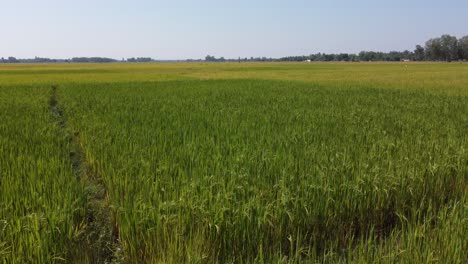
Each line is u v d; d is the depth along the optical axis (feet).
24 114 50.06
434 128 38.91
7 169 23.57
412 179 20.68
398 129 38.68
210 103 62.54
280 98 72.13
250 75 203.10
